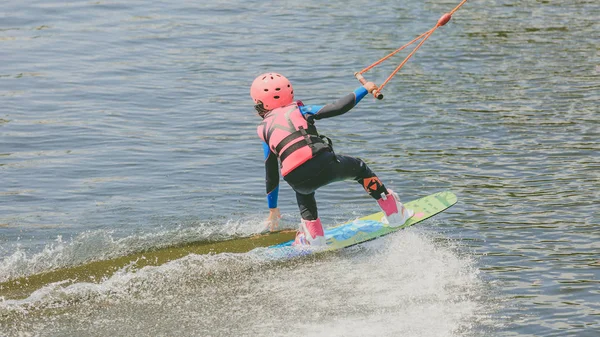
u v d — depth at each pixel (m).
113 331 20.84
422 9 67.31
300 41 57.16
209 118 41.19
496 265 24.36
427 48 54.75
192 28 60.88
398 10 67.00
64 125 39.59
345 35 58.75
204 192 31.69
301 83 47.38
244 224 28.45
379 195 26.83
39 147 36.50
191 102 43.88
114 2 68.50
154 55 53.41
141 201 30.73
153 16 64.38
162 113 41.94
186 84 47.19
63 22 61.53
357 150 36.06
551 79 47.06
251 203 30.61
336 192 31.59
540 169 32.97
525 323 20.66
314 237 25.75
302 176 24.80
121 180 32.88
